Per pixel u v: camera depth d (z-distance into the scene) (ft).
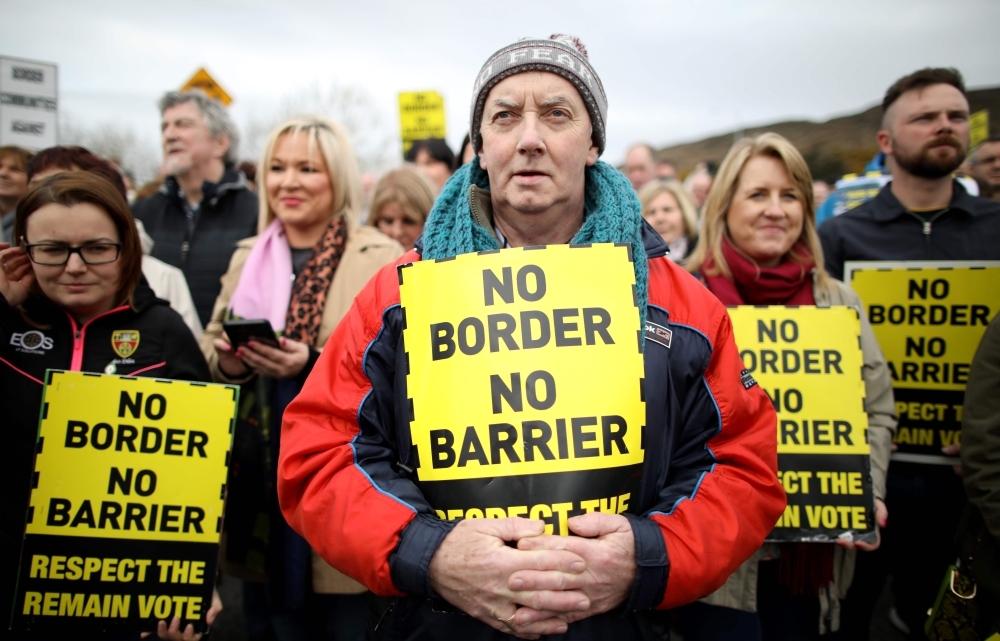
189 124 12.03
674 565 3.88
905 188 9.34
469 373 4.11
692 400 4.59
